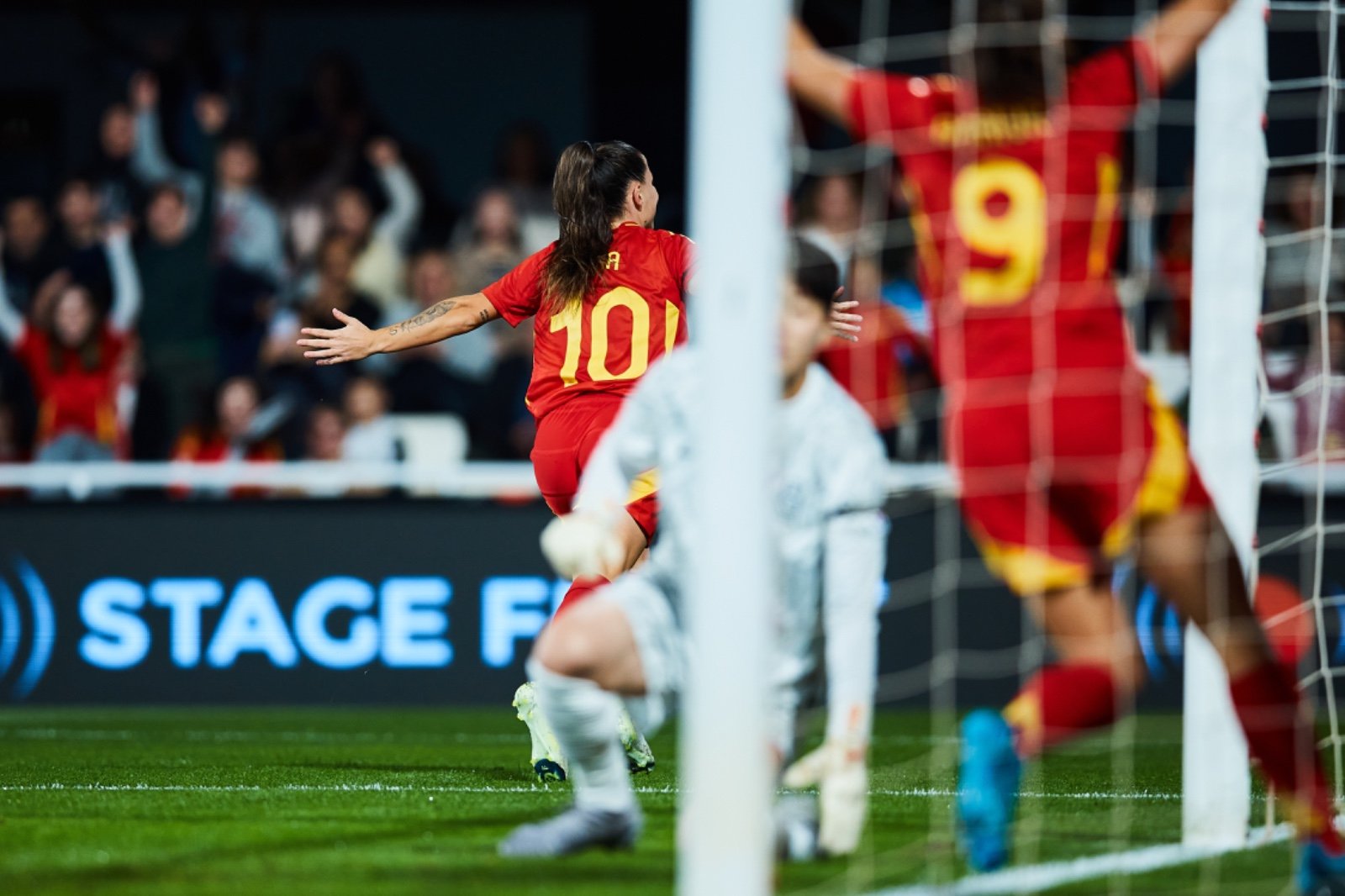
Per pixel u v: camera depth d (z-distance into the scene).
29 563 32.25
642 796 16.70
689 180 45.59
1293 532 30.05
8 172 45.06
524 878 11.44
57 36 44.84
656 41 45.50
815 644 11.84
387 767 20.20
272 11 45.31
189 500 32.19
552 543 11.13
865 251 34.00
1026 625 30.16
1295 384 31.45
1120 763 21.00
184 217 40.41
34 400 37.25
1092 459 11.37
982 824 11.21
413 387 37.59
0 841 13.40
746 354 9.41
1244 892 11.41
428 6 45.44
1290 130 37.31
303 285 38.72
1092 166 11.59
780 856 12.12
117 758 21.75
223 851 12.81
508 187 40.00
